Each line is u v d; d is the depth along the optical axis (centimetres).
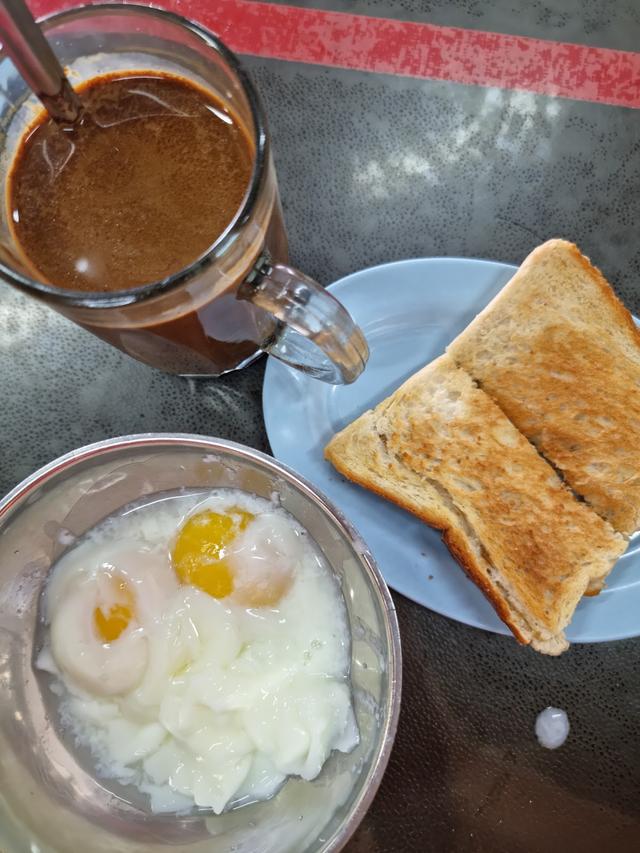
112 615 21
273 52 27
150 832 21
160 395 26
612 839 24
